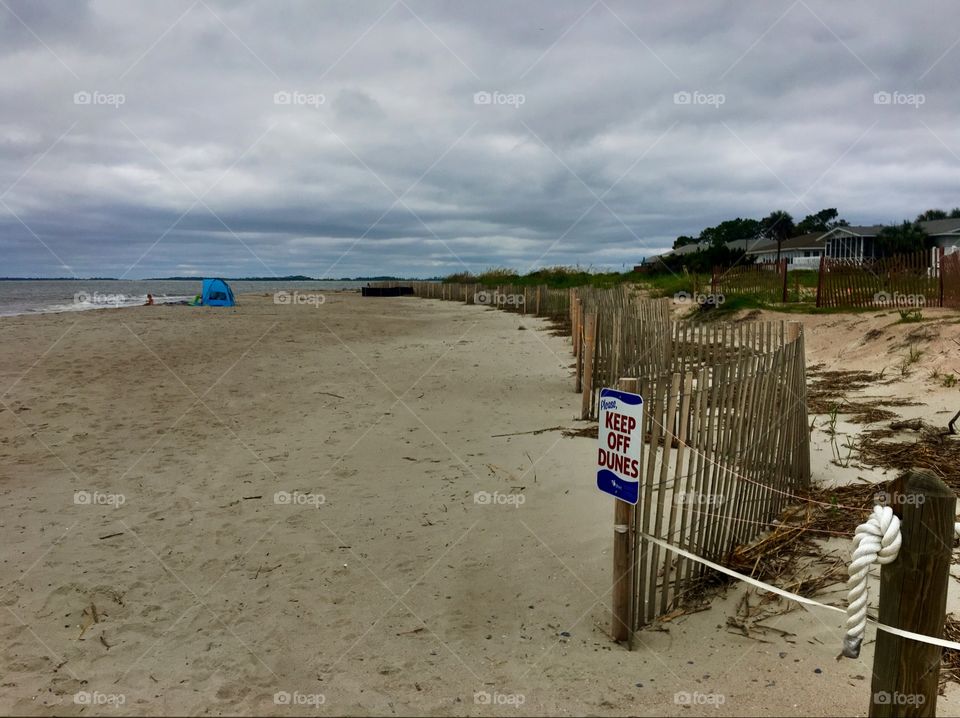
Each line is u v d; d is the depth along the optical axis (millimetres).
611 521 4836
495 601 3781
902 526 2168
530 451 6730
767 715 2660
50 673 3115
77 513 5195
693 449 3578
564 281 36094
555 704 2812
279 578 4105
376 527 4891
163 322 22406
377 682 3020
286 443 7234
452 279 57469
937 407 6949
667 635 3342
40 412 8578
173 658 3240
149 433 7656
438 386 10586
